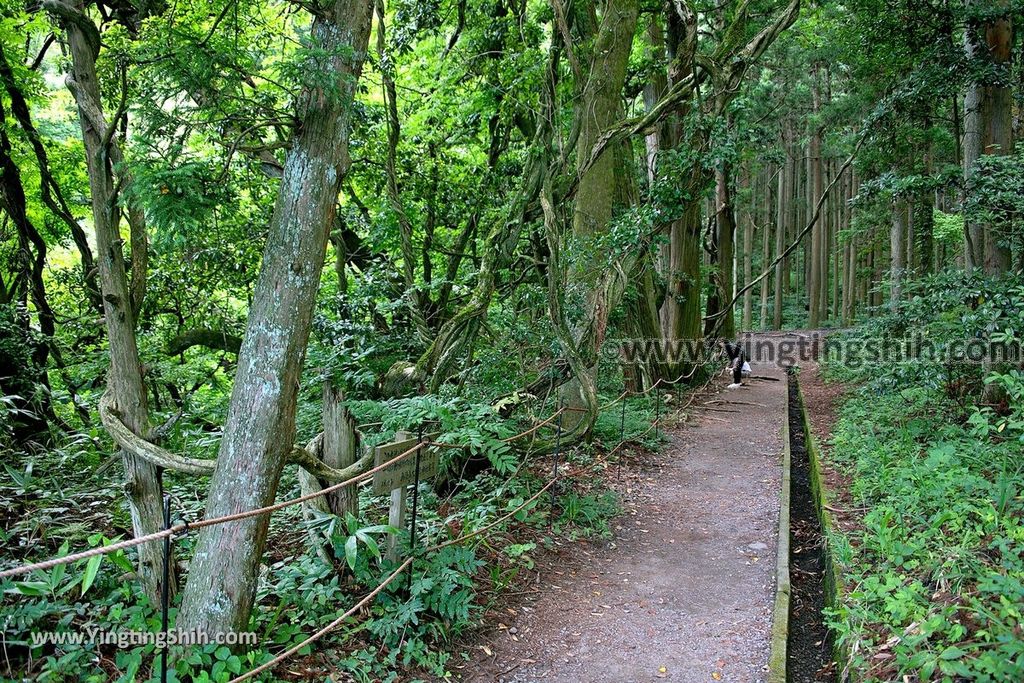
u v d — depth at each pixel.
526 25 9.17
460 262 9.85
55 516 4.75
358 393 6.23
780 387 15.06
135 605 3.69
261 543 3.47
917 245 13.92
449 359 6.60
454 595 4.27
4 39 6.71
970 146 8.11
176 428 7.05
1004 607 3.16
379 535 4.59
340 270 9.05
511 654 4.20
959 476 4.98
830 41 14.55
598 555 5.77
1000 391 7.16
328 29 3.49
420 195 9.66
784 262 30.38
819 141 25.03
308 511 4.47
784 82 19.58
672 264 14.27
